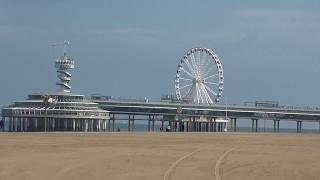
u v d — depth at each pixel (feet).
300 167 179.93
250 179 151.12
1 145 239.30
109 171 157.58
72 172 153.07
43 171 153.58
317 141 330.13
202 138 334.85
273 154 226.58
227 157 206.80
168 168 167.63
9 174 147.02
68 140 287.07
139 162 180.14
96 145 253.85
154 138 321.52
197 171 163.02
